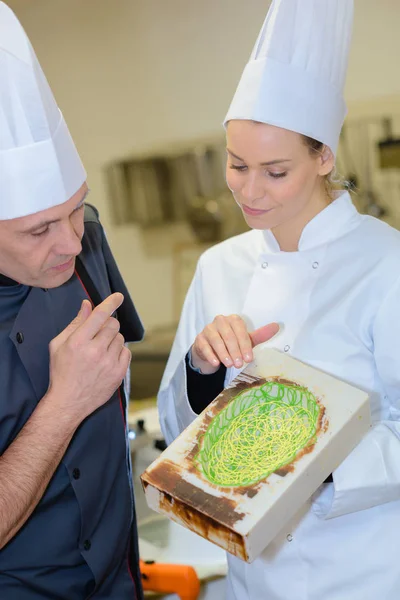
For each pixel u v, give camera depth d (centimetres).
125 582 133
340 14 119
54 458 110
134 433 191
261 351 119
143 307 457
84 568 126
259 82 115
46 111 105
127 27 420
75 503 123
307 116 115
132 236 449
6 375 116
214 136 427
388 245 124
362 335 122
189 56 417
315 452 99
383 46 372
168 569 148
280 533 125
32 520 120
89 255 137
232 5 402
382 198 383
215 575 153
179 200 434
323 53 118
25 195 103
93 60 431
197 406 131
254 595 130
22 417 119
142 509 174
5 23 103
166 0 410
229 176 120
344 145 386
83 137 445
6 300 119
